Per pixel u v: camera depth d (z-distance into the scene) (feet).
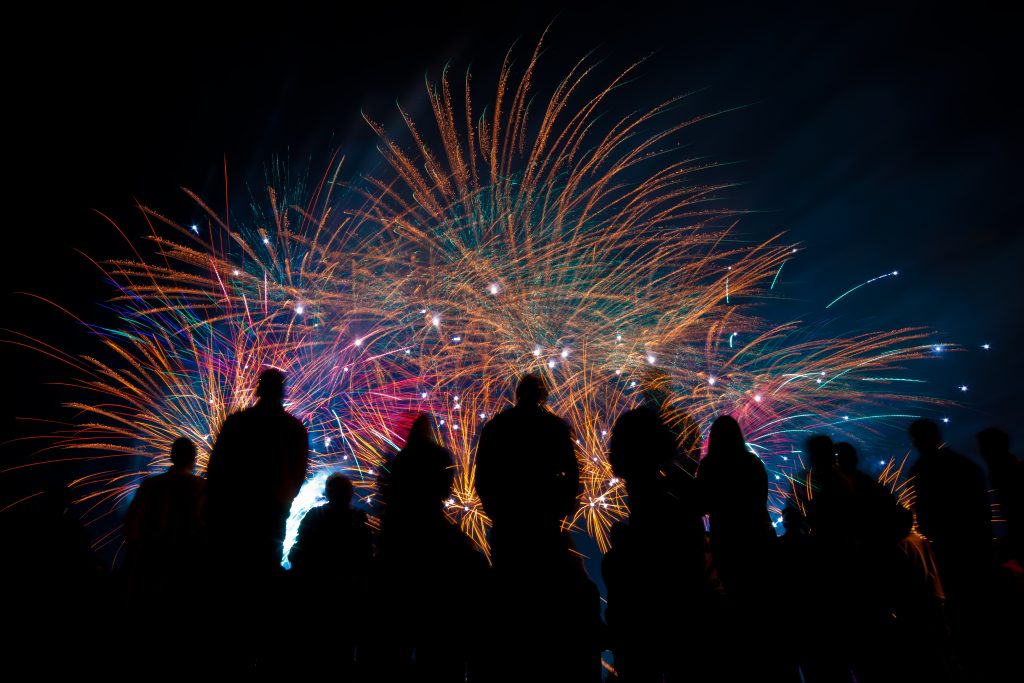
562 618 11.85
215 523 12.82
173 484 16.21
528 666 11.61
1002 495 16.55
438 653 12.60
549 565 12.12
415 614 12.67
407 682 12.64
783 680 11.91
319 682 12.75
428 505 13.32
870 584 13.97
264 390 14.06
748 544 12.26
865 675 13.53
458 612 12.78
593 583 12.58
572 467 12.88
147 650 13.00
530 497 12.42
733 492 12.53
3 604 14.16
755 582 12.10
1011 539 16.10
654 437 12.52
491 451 12.91
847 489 14.61
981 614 14.94
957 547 15.40
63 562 15.08
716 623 11.83
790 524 14.88
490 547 12.73
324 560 13.44
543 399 13.74
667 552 12.00
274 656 12.63
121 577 15.92
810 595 13.76
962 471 15.83
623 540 12.42
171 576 14.28
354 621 13.32
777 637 12.03
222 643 12.23
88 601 15.01
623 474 12.67
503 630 11.89
